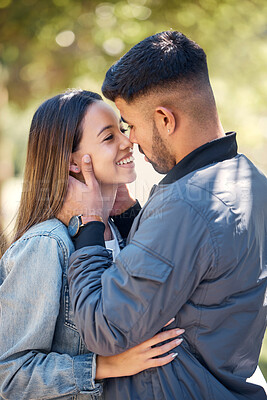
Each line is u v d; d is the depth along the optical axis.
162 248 1.40
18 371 1.55
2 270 1.73
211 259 1.40
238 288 1.46
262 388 1.58
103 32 5.09
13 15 4.98
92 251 1.53
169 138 1.57
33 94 5.25
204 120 1.55
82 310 1.46
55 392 1.54
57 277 1.58
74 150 1.72
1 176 4.31
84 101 1.73
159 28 5.18
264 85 5.27
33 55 5.20
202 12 5.19
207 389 1.47
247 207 1.48
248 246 1.46
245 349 1.53
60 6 5.00
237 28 5.25
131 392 1.53
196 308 1.45
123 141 1.77
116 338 1.40
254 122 5.12
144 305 1.39
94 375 1.54
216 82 5.11
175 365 1.49
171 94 1.53
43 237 1.62
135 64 1.54
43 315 1.55
